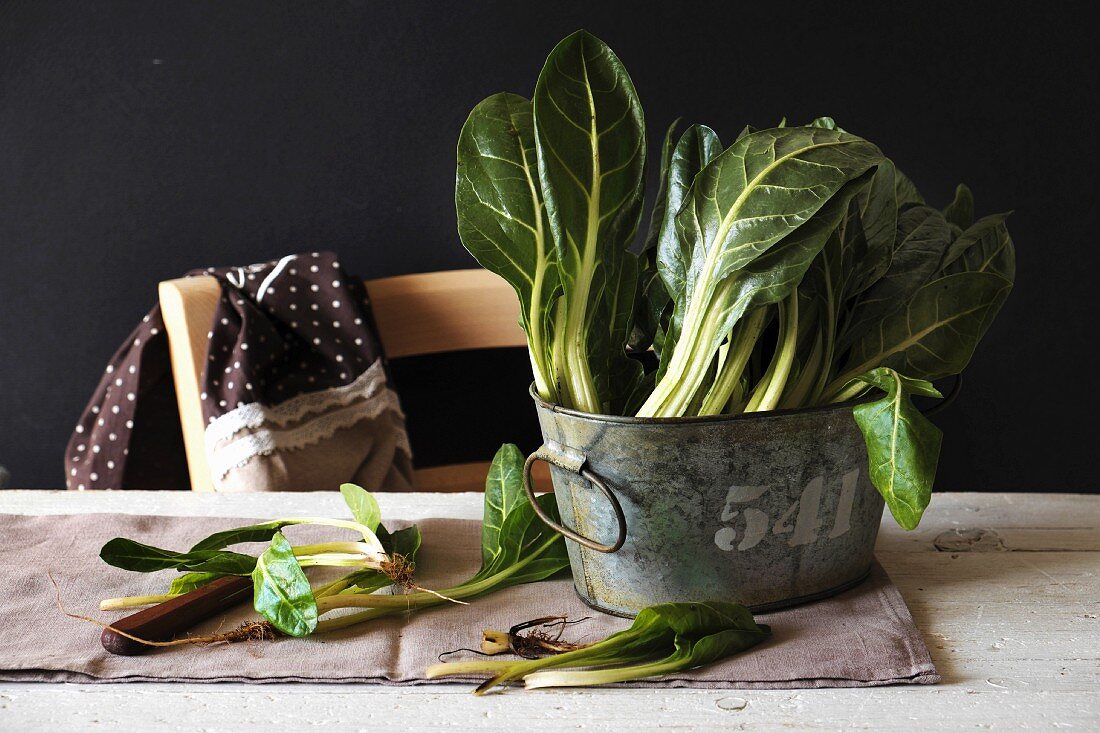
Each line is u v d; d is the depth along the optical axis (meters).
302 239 1.68
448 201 1.67
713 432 0.54
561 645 0.56
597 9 1.61
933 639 0.59
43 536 0.74
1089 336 1.68
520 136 0.59
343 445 1.28
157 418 1.40
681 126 1.65
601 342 0.60
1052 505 0.82
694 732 0.48
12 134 1.64
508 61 1.63
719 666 0.54
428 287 1.45
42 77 1.63
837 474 0.58
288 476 1.21
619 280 0.60
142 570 0.62
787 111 1.64
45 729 0.49
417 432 1.68
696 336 0.54
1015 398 1.71
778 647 0.56
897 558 0.72
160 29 1.62
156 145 1.65
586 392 0.58
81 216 1.67
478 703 0.52
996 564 0.70
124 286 1.69
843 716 0.50
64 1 1.61
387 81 1.63
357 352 1.33
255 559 0.63
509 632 0.58
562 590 0.66
